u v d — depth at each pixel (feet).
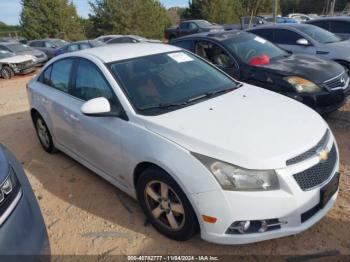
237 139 8.64
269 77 16.97
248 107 10.48
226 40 19.80
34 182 13.80
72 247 9.96
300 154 8.39
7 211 7.16
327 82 16.44
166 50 13.33
